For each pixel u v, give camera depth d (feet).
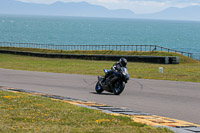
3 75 98.68
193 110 44.96
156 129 30.68
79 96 58.18
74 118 35.27
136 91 64.75
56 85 74.43
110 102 51.65
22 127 29.71
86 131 28.96
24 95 51.39
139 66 145.28
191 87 69.72
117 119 35.42
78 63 171.22
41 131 28.48
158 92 63.00
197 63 178.40
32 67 141.59
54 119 34.42
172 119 38.24
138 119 36.55
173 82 79.05
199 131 31.76
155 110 44.93
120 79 59.62
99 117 36.14
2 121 31.86
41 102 44.83
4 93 52.75
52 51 269.03
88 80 85.35
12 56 246.27
